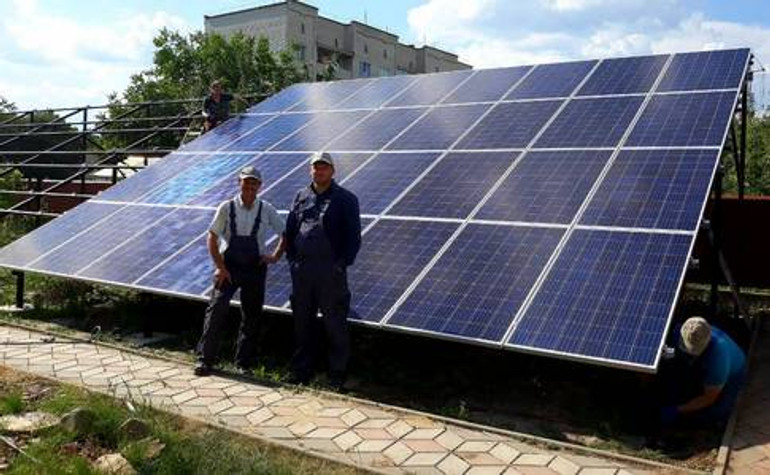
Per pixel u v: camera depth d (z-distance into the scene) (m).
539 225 7.27
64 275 9.11
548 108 9.48
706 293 11.55
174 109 29.06
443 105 10.66
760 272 10.88
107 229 10.02
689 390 6.04
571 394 6.94
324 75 38.41
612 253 6.61
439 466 5.23
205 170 10.93
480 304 6.55
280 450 5.48
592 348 5.77
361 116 11.23
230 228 7.54
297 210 7.25
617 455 5.45
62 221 10.78
